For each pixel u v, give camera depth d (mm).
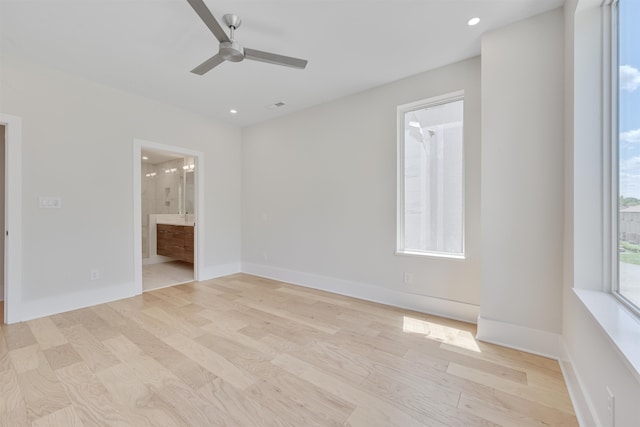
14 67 2516
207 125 4145
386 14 1981
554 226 1937
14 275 2525
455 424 1361
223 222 4402
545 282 1978
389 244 3070
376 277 3176
